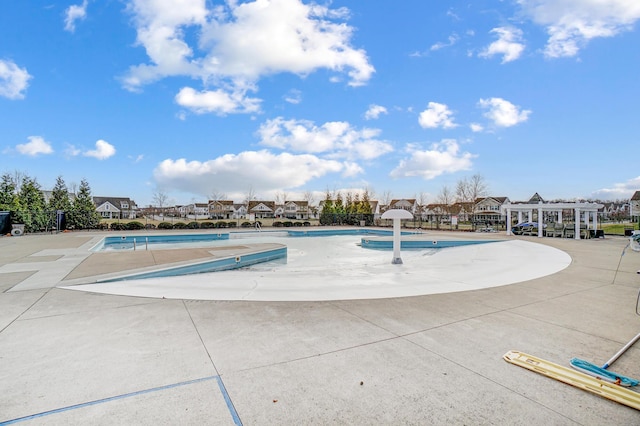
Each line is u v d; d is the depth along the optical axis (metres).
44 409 2.15
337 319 4.27
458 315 4.46
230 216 76.44
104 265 8.22
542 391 2.46
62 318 4.20
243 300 5.29
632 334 3.71
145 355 3.08
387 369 2.82
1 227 19.78
